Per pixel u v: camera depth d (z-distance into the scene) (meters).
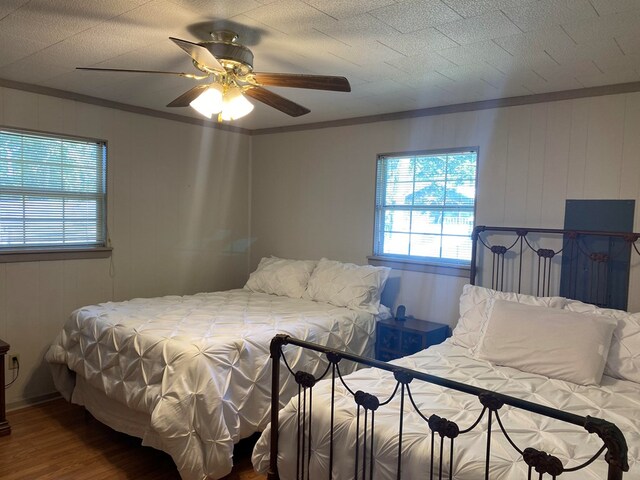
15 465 2.59
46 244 3.43
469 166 3.44
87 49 2.45
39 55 2.57
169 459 2.67
